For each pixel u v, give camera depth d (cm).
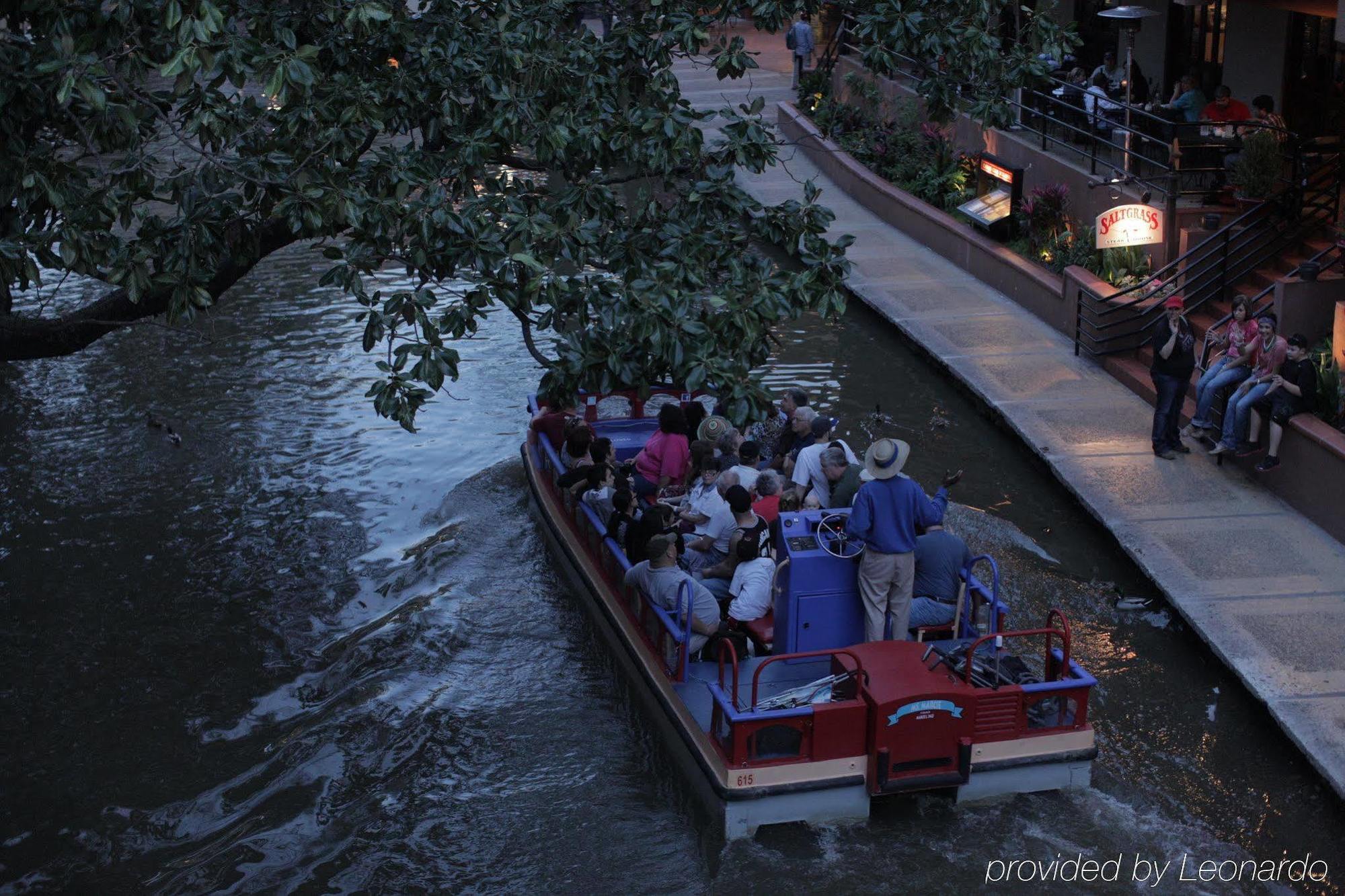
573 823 886
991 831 843
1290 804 879
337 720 1023
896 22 1116
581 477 1188
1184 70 2345
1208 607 1066
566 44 1077
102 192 822
